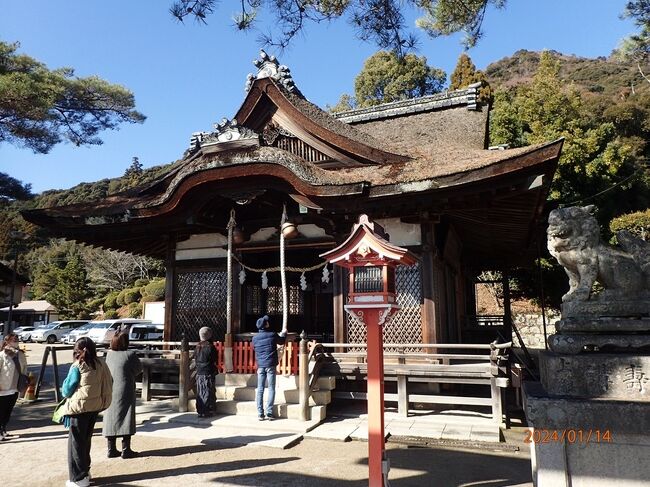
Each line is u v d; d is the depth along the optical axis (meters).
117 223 9.58
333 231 9.41
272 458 5.58
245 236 10.06
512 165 7.06
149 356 9.95
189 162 10.23
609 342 3.24
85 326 29.36
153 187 10.41
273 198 9.25
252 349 8.91
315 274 14.72
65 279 43.94
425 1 6.23
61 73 14.66
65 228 9.97
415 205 8.20
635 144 29.94
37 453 5.96
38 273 57.12
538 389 3.62
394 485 4.76
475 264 17.20
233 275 10.14
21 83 11.73
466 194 7.61
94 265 52.53
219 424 7.07
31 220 9.88
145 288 43.75
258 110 10.54
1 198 18.88
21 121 13.55
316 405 7.66
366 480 4.81
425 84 39.09
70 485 4.59
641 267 3.42
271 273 12.61
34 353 24.03
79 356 4.71
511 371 8.06
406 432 6.72
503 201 8.38
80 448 4.63
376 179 8.40
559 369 3.30
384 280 4.28
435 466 5.40
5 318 45.03
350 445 6.21
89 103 15.00
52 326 33.69
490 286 27.16
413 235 8.71
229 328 9.09
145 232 10.47
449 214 9.45
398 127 14.14
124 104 15.38
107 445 6.11
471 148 9.73
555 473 3.13
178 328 10.45
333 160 10.07
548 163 6.96
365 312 4.32
